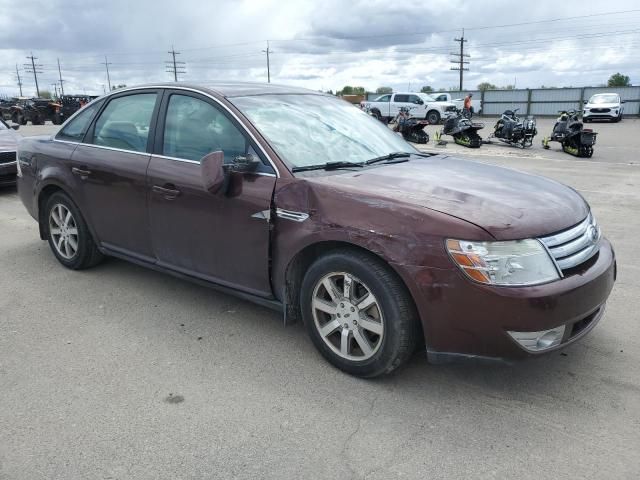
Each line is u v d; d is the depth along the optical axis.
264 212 3.35
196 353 3.56
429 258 2.77
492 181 3.44
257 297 3.60
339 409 2.95
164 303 4.34
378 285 2.95
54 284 4.75
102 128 4.57
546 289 2.70
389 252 2.87
